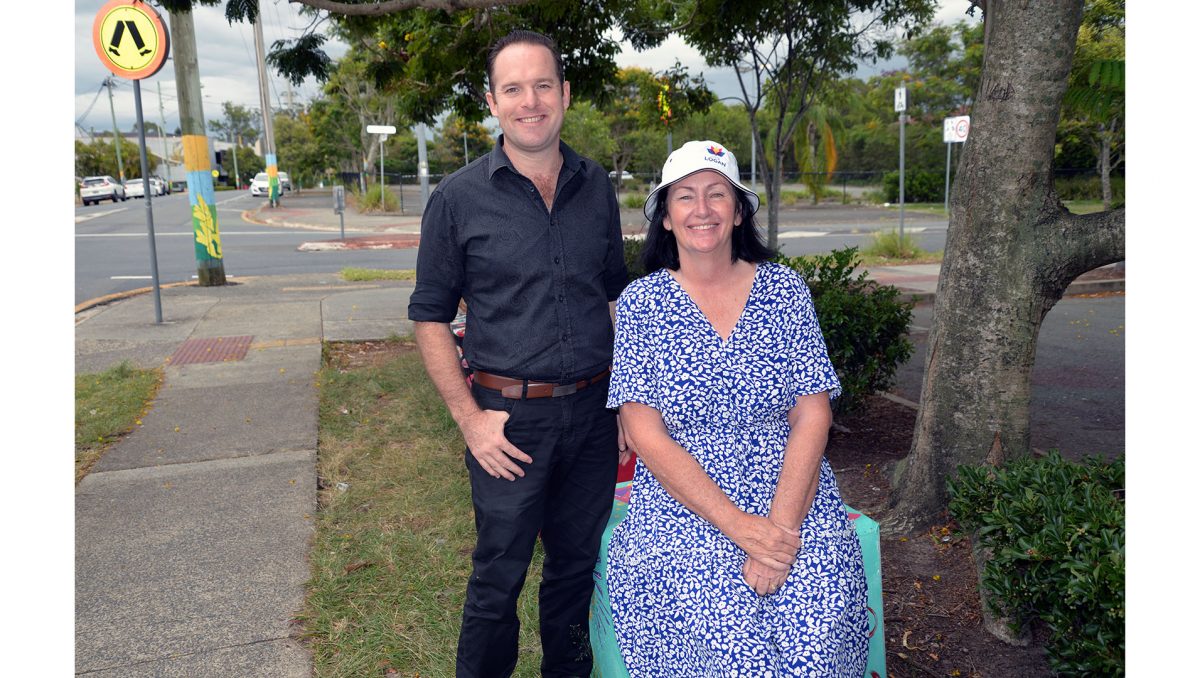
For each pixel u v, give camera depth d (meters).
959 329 3.43
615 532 2.35
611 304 2.61
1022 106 3.15
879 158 45.81
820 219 28.97
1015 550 2.27
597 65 8.04
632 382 2.26
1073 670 2.14
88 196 45.38
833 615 2.04
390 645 2.87
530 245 2.26
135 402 5.86
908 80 40.75
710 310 2.33
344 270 14.39
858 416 5.39
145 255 17.95
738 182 2.30
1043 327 9.17
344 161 55.56
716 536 2.18
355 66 33.59
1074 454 5.04
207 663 2.76
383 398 6.07
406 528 3.80
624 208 32.00
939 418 3.53
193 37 11.91
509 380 2.32
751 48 8.32
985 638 2.84
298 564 3.47
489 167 2.27
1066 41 3.08
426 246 2.31
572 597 2.57
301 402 5.91
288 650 2.84
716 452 2.25
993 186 3.27
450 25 7.61
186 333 8.52
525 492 2.33
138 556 3.54
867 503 4.01
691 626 2.08
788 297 2.29
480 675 2.47
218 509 4.04
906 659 2.75
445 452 4.86
